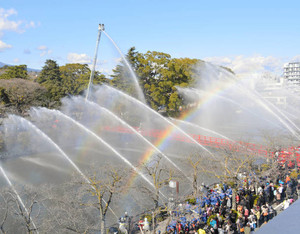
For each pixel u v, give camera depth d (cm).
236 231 2616
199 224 2680
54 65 9556
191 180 3853
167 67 9388
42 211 2706
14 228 2647
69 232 2425
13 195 2714
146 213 2931
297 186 3384
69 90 9556
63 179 4366
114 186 2603
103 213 2491
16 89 7450
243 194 3262
